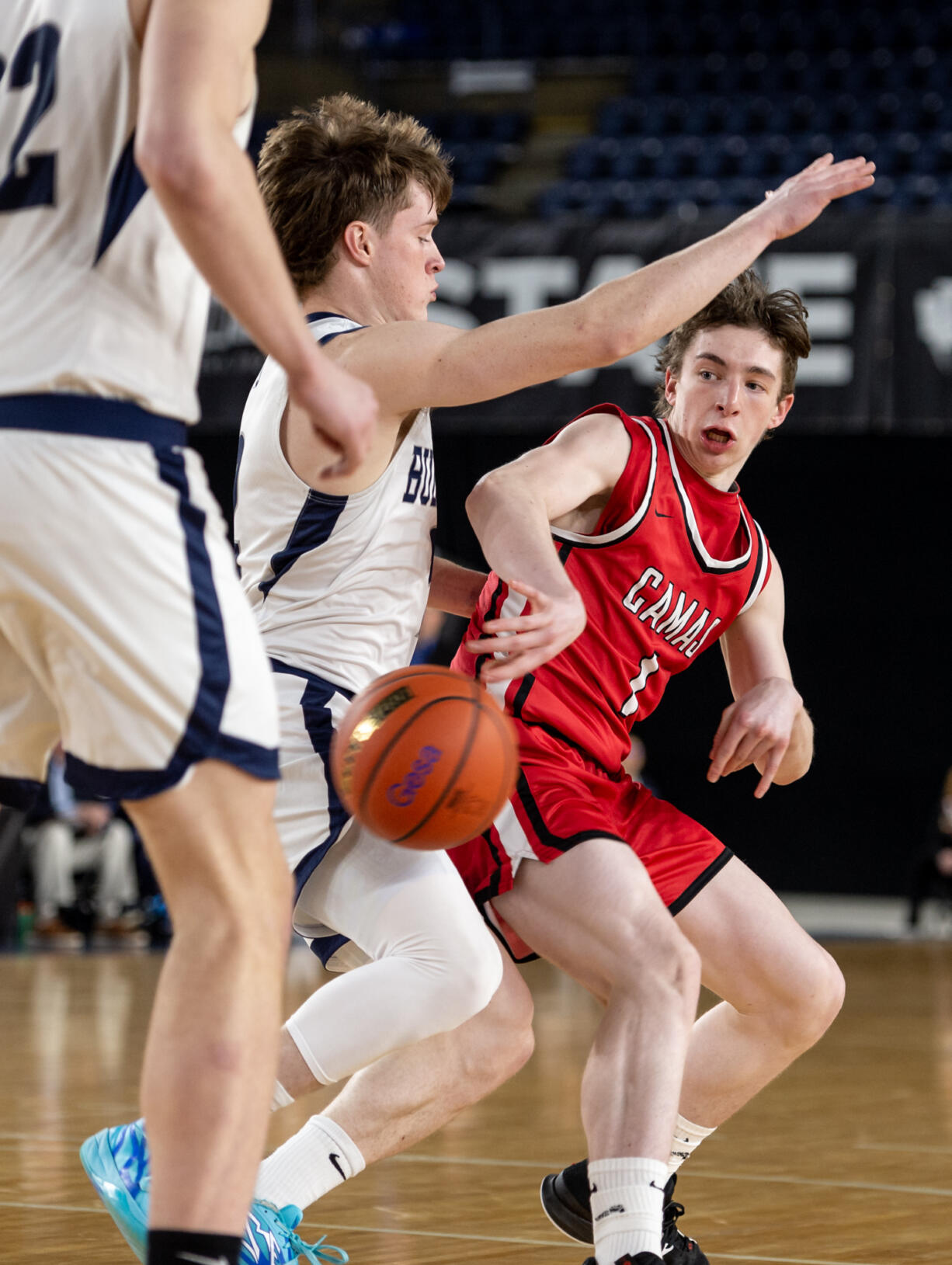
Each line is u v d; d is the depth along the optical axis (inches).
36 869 746.8
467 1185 250.1
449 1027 177.6
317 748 179.3
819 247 726.5
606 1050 167.9
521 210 1132.5
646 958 170.4
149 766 127.9
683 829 196.2
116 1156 178.7
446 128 1251.2
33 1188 240.1
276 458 183.5
